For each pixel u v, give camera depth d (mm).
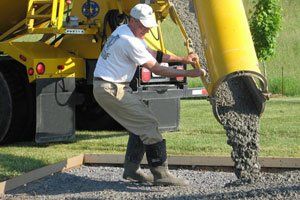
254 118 18297
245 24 18062
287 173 18141
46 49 26000
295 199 14891
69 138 25797
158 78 26578
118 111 18422
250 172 17766
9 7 26734
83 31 25906
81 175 21047
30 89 26547
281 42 65312
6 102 26250
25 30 27297
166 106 27859
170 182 18891
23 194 18547
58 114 25531
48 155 23375
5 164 21656
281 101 41938
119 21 26328
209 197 15898
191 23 20469
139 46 18094
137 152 19375
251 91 18406
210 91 17922
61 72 25562
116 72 18234
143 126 18469
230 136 17938
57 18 25578
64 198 17562
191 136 27078
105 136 28281
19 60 25562
